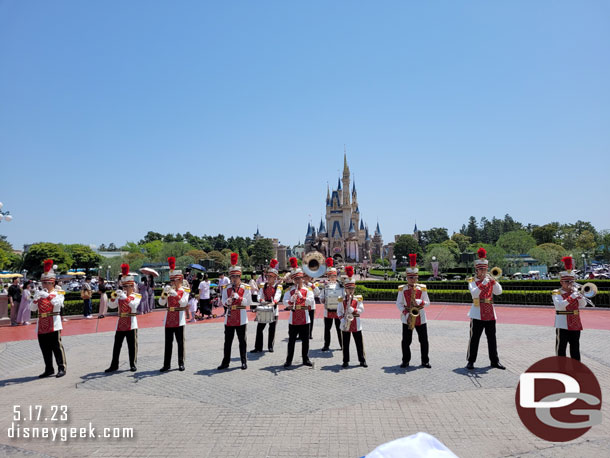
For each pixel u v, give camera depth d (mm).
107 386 10227
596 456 6258
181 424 7770
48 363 11352
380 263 140875
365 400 8914
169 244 89438
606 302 23797
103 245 144000
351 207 179750
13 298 21562
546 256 71125
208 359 12922
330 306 13828
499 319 20562
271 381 10398
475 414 8016
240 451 6645
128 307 11664
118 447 6852
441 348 14031
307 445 6812
